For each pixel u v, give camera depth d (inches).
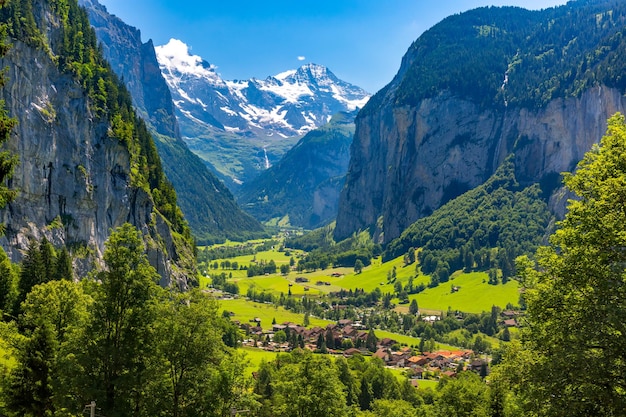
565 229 1267.2
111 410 1459.2
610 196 1163.9
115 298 1546.5
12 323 1860.2
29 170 4655.5
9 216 4397.1
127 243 1614.2
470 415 2380.7
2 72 1191.6
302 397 2278.5
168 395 1582.2
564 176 1347.2
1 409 1784.0
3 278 3324.3
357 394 4264.3
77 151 5324.8
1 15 4635.8
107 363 1498.5
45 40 5305.1
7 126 1160.2
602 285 1133.1
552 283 1259.8
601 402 1079.0
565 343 1160.2
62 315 1904.5
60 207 5032.0
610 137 1250.6
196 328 1636.3
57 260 4158.5
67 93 5315.0
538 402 1178.0
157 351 1567.4
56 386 1530.5
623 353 1078.4
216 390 1637.6
